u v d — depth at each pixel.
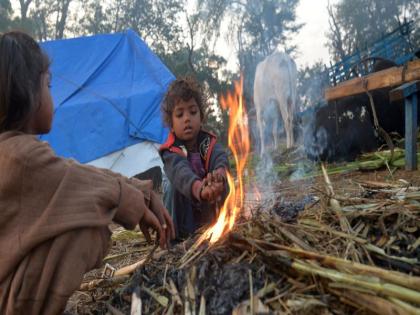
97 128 8.27
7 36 1.52
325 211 1.96
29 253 1.40
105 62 9.10
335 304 1.32
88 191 1.45
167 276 1.72
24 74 1.48
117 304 1.73
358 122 6.27
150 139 8.52
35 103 1.51
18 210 1.42
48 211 1.39
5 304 1.40
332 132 6.43
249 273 1.49
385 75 5.35
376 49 12.95
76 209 1.41
